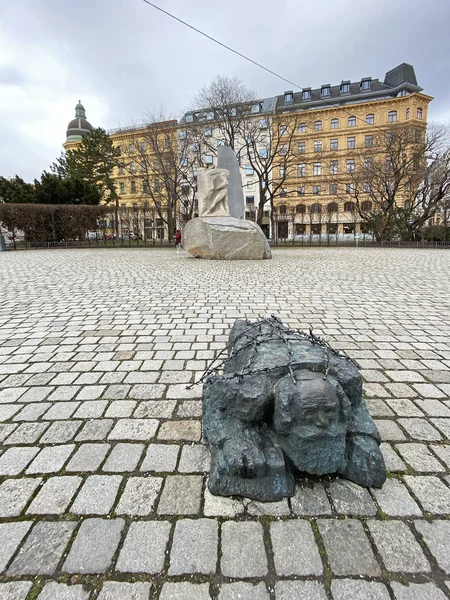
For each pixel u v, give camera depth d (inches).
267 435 71.1
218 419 73.6
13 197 1040.2
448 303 243.0
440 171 1045.8
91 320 200.8
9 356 146.7
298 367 71.2
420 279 348.5
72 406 105.7
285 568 54.2
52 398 110.8
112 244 1080.8
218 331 178.4
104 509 66.4
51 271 425.1
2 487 72.5
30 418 99.1
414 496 69.1
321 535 59.9
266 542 58.6
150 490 71.2
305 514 64.3
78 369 133.3
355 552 56.9
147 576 53.2
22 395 112.9
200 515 64.4
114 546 58.5
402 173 1116.5
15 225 941.8
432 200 1103.6
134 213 1181.7
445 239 1093.1
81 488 72.0
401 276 369.1
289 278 349.4
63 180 1117.7
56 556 56.8
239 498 67.9
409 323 193.9
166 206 1365.7
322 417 62.5
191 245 540.1
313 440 63.4
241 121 1120.2
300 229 1877.5
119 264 497.7
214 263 485.7
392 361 140.5
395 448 84.9
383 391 114.7
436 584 52.0
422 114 1809.8
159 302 245.0
